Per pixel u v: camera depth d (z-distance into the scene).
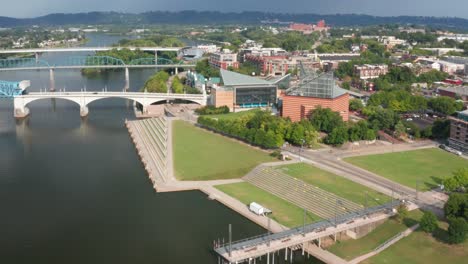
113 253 185.25
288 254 185.00
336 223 192.88
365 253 180.75
